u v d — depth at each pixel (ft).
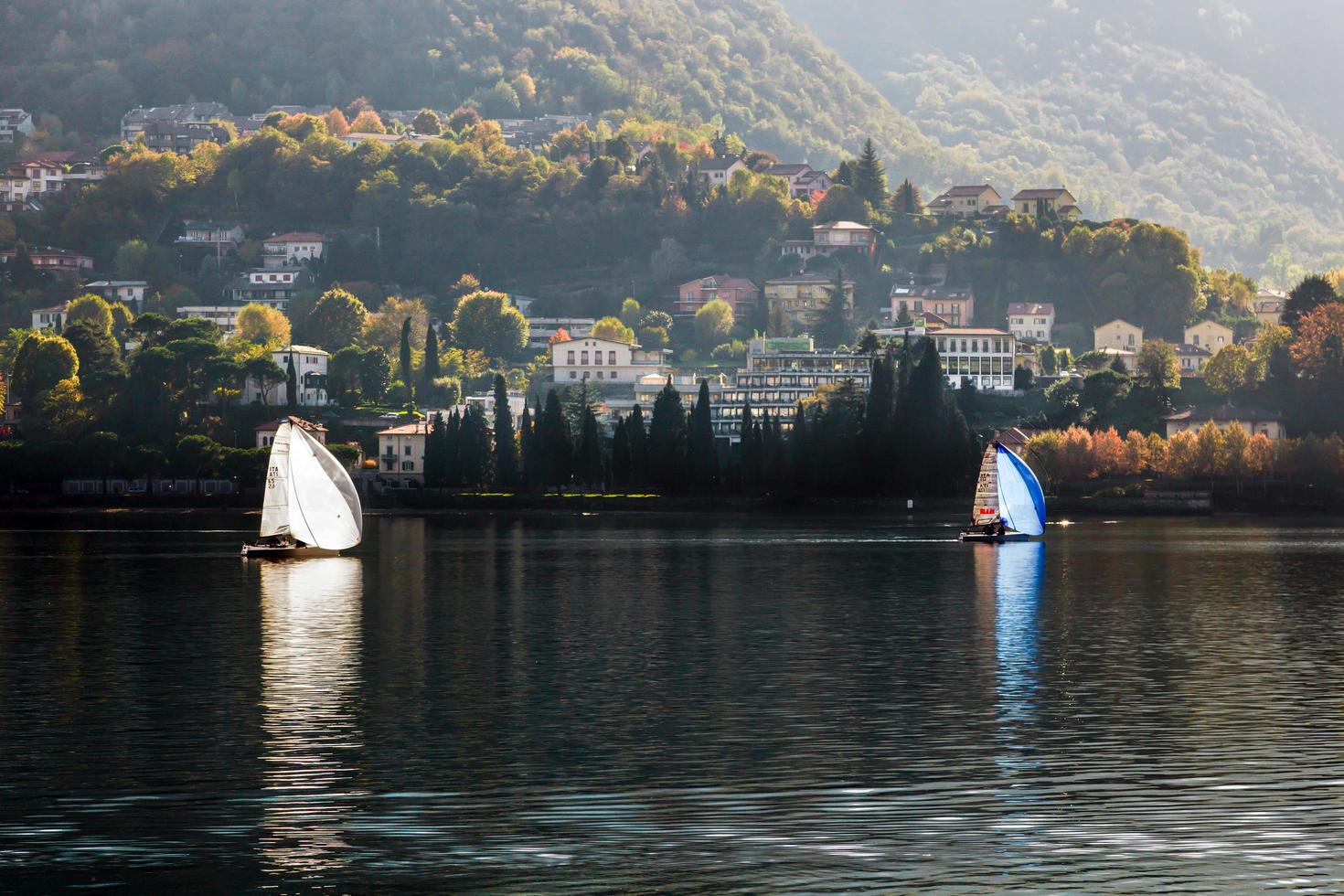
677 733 403.95
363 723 417.90
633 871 284.82
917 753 378.53
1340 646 565.94
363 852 296.92
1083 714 429.38
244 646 572.92
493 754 378.32
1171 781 349.41
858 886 277.23
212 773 359.25
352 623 649.61
